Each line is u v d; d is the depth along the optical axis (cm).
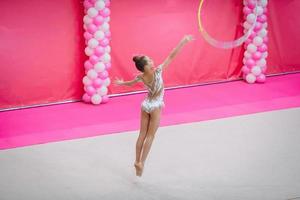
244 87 1155
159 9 1100
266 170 756
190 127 925
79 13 1042
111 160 801
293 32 1223
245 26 1141
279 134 888
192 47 1151
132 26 1089
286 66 1245
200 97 1098
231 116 979
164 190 703
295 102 1049
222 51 1176
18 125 962
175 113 1001
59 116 1006
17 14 998
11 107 1046
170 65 1145
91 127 942
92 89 1051
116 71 1108
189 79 1170
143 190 704
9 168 779
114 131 920
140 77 709
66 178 742
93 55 1025
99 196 689
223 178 733
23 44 1018
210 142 859
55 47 1045
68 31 1045
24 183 729
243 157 801
